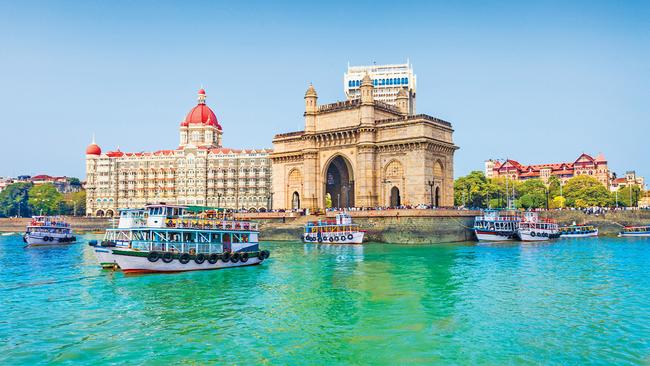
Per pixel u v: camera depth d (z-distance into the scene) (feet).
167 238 176.96
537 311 116.47
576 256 218.38
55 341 97.45
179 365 84.94
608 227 396.98
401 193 318.24
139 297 134.82
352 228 291.58
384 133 327.06
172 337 99.40
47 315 116.47
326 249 253.65
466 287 144.15
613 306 120.88
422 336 98.78
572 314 113.70
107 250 169.48
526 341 95.20
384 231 286.46
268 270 179.83
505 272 170.40
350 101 344.49
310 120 358.23
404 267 182.29
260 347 93.40
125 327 106.32
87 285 152.66
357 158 333.21
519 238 312.50
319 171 355.36
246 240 202.18
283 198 382.01
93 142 648.79
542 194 562.25
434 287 144.25
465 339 96.73
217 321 110.42
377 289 142.10
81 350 92.38
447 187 332.60
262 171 589.73
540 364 83.97
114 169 627.87
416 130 310.86
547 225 335.47
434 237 281.95
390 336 98.99
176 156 611.47
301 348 92.68
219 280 159.33
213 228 190.29
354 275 165.68
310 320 110.83
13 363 86.17
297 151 371.35
